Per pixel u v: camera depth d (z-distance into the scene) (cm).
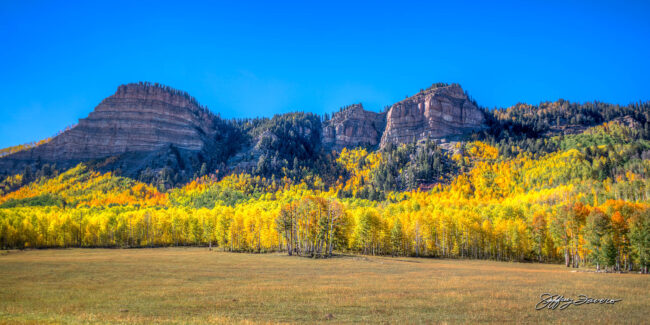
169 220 13925
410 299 3903
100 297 3828
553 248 10800
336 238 9900
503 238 11319
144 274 5625
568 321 3130
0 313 3072
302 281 5138
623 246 8381
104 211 17712
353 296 4025
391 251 11694
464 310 3441
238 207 18675
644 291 4741
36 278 5094
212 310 3291
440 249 11712
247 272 6072
